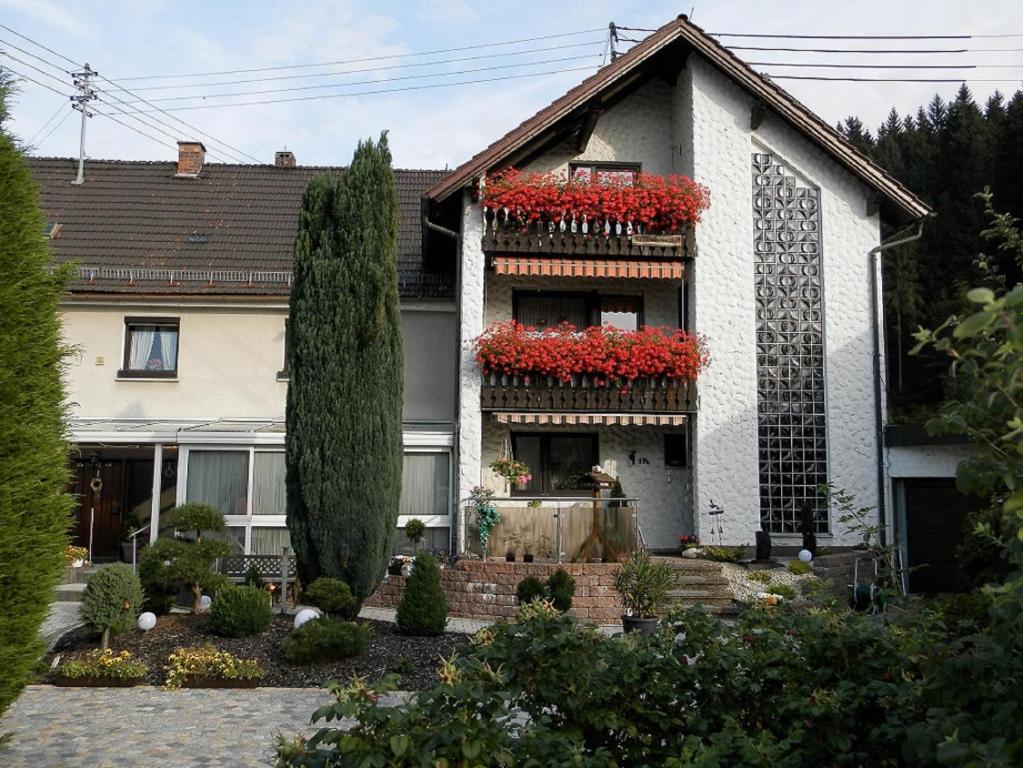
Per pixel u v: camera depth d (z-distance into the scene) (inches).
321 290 613.9
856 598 604.7
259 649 498.6
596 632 233.0
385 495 609.3
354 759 167.5
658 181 813.2
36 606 289.6
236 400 889.5
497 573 674.8
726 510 796.0
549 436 866.8
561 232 811.4
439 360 906.1
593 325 876.0
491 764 181.3
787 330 825.5
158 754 334.3
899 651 208.8
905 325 1692.9
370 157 630.5
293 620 569.3
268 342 897.5
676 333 805.9
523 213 805.9
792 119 818.2
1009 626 154.2
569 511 708.7
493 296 877.8
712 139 834.2
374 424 608.1
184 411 886.4
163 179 1073.5
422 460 812.0
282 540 786.8
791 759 187.2
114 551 903.1
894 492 827.4
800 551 748.0
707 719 219.1
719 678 228.1
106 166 1083.3
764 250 832.9
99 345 888.3
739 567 728.3
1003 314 124.3
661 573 554.6
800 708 201.2
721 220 826.8
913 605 259.3
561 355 788.0
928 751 163.0
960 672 172.4
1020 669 167.2
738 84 833.5
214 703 414.3
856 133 2300.7
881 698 198.4
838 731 199.3
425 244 877.8
